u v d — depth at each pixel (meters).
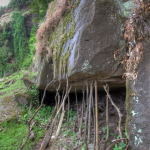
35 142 3.36
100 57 2.74
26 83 5.20
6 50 13.88
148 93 2.19
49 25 4.07
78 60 2.75
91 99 2.95
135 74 2.25
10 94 5.79
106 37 2.75
